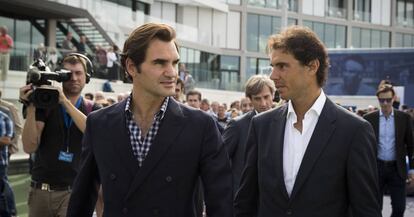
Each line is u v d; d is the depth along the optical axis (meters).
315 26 39.88
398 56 17.33
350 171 2.50
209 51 34.03
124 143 2.35
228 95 27.23
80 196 2.47
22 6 20.86
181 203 2.31
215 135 2.40
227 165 2.41
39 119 3.88
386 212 8.05
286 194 2.57
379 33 43.28
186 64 24.55
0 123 6.12
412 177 6.96
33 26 23.52
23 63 15.98
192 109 2.43
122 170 2.33
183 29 31.44
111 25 23.36
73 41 21.50
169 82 2.30
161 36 2.29
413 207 8.52
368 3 42.72
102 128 2.41
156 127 2.36
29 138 3.90
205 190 2.37
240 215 2.83
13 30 22.81
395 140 6.50
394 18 44.16
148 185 2.28
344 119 2.57
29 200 4.18
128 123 2.40
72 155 4.03
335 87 18.27
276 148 2.66
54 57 16.33
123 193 2.31
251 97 4.38
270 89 4.36
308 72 2.56
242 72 36.84
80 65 4.17
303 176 2.53
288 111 2.68
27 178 11.09
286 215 2.55
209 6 34.06
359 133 2.53
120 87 18.66
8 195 6.29
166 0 32.06
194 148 2.33
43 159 4.05
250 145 2.85
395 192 6.57
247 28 37.16
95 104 4.34
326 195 2.51
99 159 2.39
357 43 42.00
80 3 22.44
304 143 2.61
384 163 6.59
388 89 6.58
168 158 2.30
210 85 26.34
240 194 2.85
